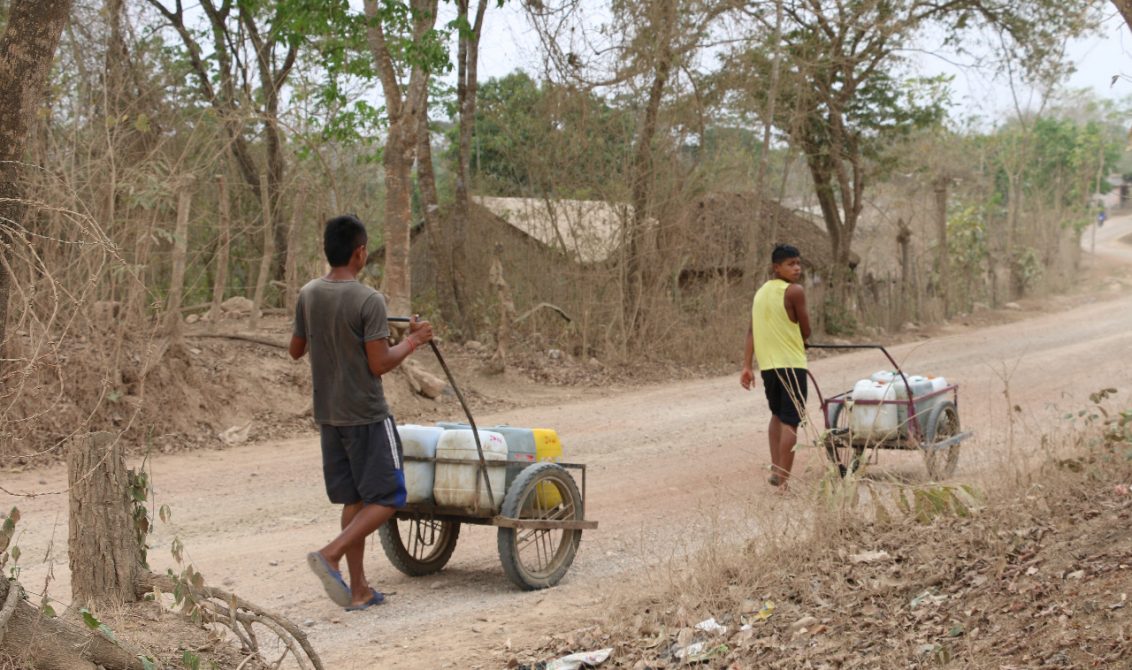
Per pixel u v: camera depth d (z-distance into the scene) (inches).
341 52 693.9
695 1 804.6
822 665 184.4
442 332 857.5
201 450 502.6
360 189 995.9
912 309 1279.5
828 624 201.8
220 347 610.2
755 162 1012.5
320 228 831.7
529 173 880.9
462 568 291.0
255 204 927.7
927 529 247.3
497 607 250.2
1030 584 195.0
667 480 412.5
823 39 1063.0
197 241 746.8
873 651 185.6
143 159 537.0
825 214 1204.5
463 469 262.4
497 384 737.6
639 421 595.2
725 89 881.5
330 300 238.5
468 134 916.6
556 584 271.3
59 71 547.8
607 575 276.7
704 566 242.5
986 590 198.7
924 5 1015.0
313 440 541.3
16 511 164.2
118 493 196.5
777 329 362.3
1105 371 678.5
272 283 804.6
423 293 1058.1
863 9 992.2
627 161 859.4
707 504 355.3
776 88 936.9
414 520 278.5
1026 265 1683.1
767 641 199.9
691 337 884.0
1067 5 939.3
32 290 223.5
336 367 239.6
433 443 267.1
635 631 218.7
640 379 805.9
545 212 877.8
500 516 261.0
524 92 879.7
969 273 1478.8
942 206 1359.5
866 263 1380.4
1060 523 227.6
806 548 245.9
